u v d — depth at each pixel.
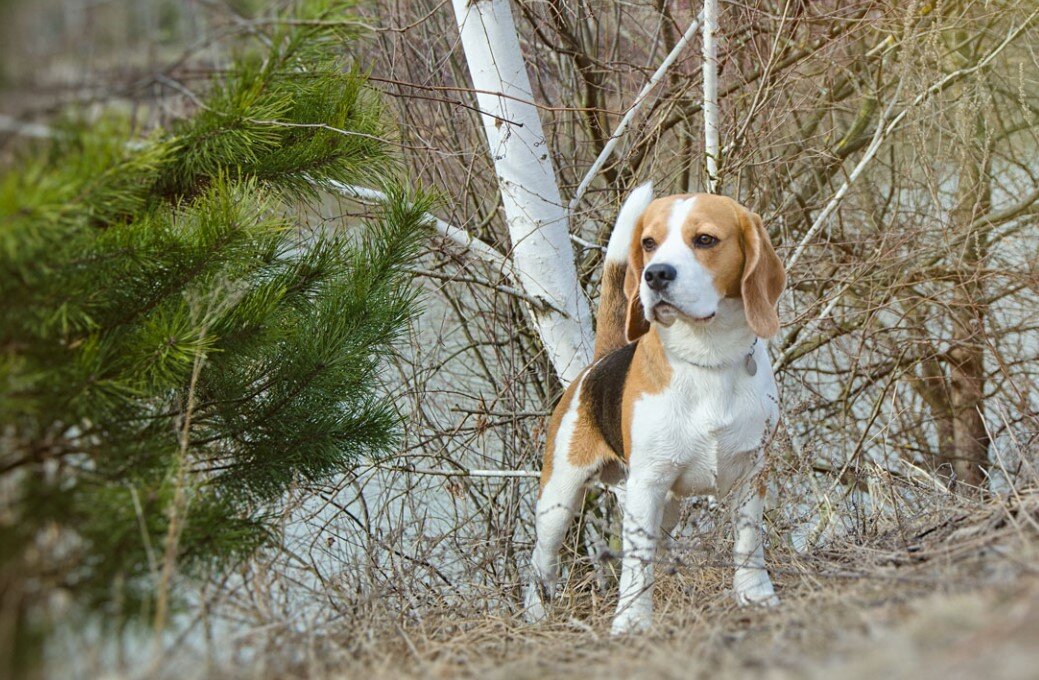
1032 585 3.22
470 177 7.50
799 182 8.56
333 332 5.41
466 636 4.71
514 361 8.02
